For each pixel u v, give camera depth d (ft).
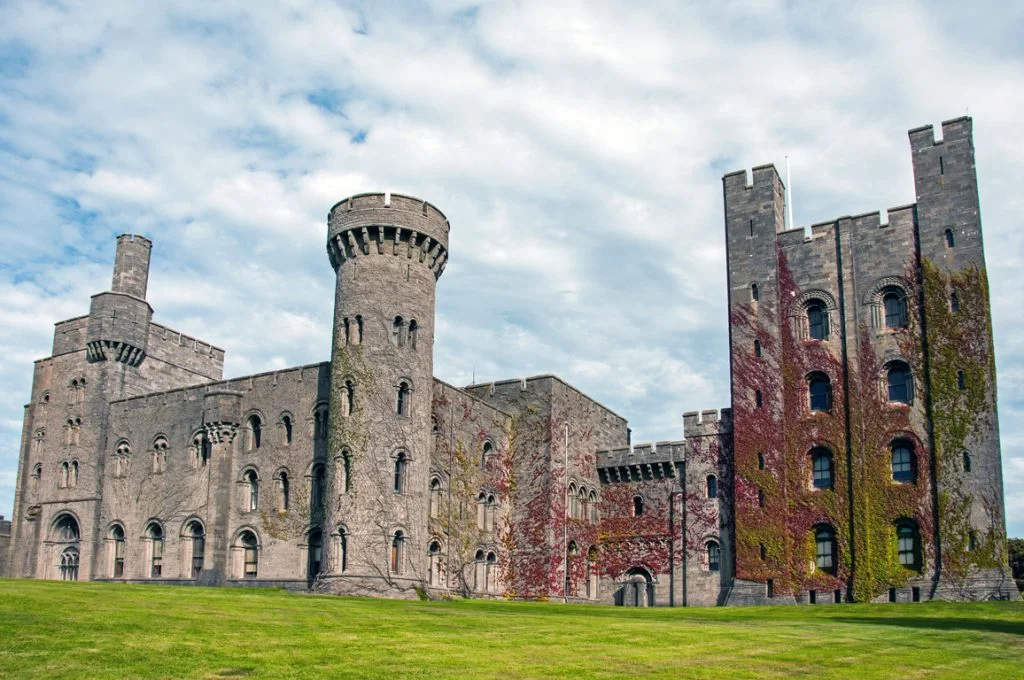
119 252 230.27
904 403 192.44
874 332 197.57
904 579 183.32
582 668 82.64
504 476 215.10
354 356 177.17
